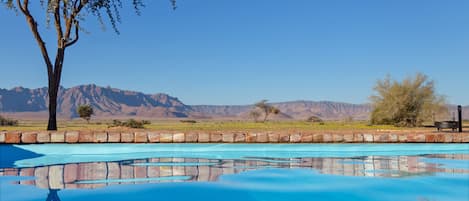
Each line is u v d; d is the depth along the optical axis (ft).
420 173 16.26
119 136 22.04
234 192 13.09
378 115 87.71
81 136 21.67
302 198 12.44
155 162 19.03
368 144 23.25
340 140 23.17
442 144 23.58
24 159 19.77
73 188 13.16
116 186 13.56
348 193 13.04
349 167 17.84
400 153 22.62
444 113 83.25
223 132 22.88
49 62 30.35
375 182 14.61
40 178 14.75
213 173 16.31
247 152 22.61
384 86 87.92
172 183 14.24
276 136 23.07
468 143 23.71
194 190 13.28
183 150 22.41
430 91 83.71
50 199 11.82
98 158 20.22
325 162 19.30
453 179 14.99
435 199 12.26
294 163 18.99
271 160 19.86
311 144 23.02
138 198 12.14
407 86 84.79
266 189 13.56
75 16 31.35
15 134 20.83
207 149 22.63
